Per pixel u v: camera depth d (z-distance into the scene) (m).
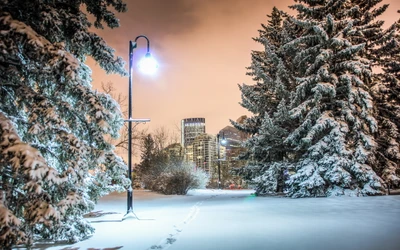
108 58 7.02
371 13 20.14
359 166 16.16
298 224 7.70
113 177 6.55
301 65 20.05
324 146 17.00
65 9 6.57
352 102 16.92
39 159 4.43
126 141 31.27
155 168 31.41
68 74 5.25
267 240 5.91
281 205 12.65
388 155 18.33
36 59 5.36
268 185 19.89
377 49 20.81
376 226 7.12
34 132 5.24
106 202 17.70
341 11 18.72
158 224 8.49
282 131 19.94
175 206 14.12
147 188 32.69
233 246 5.50
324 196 17.00
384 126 18.91
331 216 8.97
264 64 25.52
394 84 20.38
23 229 4.62
